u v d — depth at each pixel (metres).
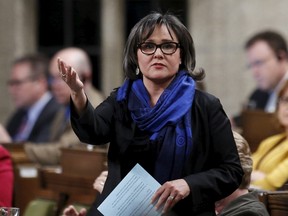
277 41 21.47
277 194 11.11
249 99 21.94
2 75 28.83
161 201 9.62
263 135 17.80
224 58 27.22
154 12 10.38
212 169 9.85
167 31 9.91
